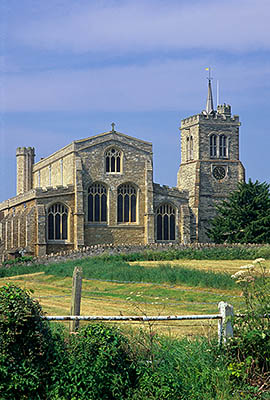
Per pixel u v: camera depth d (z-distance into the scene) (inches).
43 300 1417.3
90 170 3334.2
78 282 694.5
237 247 2539.4
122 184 3385.8
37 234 3161.9
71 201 3267.7
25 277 2102.6
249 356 626.2
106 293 1541.6
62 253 2490.2
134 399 595.5
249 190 3287.4
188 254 2361.0
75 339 621.9
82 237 3230.8
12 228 3503.9
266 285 705.6
